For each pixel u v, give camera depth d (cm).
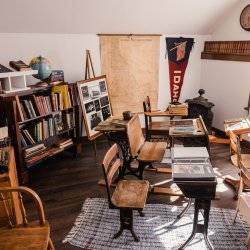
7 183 237
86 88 450
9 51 432
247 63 488
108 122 359
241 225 284
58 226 288
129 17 470
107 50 510
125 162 335
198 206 234
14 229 185
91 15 445
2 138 288
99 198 337
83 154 475
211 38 579
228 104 546
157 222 290
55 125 422
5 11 386
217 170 406
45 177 394
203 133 317
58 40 468
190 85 611
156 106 589
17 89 372
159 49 550
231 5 497
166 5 461
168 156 393
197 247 254
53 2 397
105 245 259
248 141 493
